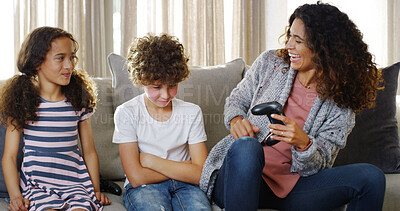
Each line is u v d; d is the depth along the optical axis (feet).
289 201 4.68
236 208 4.01
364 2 9.84
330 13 4.51
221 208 4.80
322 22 4.45
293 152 4.41
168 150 5.07
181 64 4.81
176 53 4.85
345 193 4.33
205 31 8.84
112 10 8.71
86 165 5.15
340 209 4.64
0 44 8.11
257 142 4.16
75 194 4.55
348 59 4.49
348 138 6.07
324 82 4.54
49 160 4.82
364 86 4.61
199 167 4.96
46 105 4.91
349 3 9.82
